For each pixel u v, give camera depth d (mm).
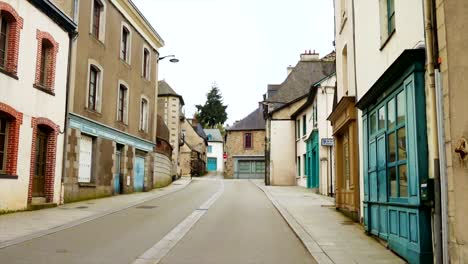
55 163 16734
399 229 8625
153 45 28844
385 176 9508
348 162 14906
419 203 7457
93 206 17016
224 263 8094
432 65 7246
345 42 15047
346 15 14961
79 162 19031
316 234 11203
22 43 14617
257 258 8570
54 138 16625
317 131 27203
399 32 9141
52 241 9852
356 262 8141
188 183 36031
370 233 10945
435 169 7074
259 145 50469
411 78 7832
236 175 50281
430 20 7316
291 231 11984
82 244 9586
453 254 6582
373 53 11117
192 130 66312
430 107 7281
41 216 13672
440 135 6961
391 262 8141
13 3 14117
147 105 27750
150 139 28203
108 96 21906
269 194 25047
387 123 9445
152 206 17844
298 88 38125
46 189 16391
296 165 35875
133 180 25109
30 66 15055
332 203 19719
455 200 6543
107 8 21766
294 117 36469
